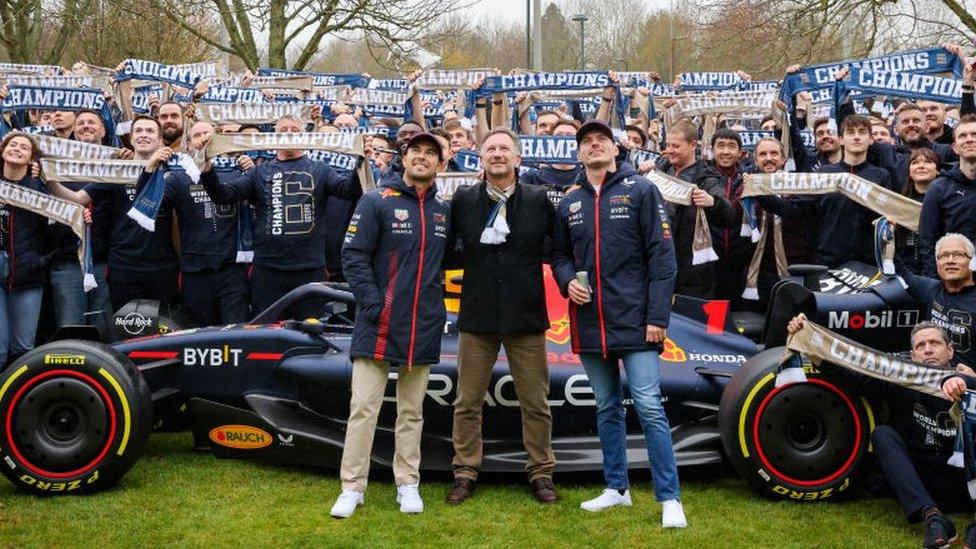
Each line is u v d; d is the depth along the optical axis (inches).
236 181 274.8
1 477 225.8
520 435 229.9
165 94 414.3
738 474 232.4
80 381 211.5
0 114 328.5
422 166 205.5
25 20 647.1
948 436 195.5
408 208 206.2
